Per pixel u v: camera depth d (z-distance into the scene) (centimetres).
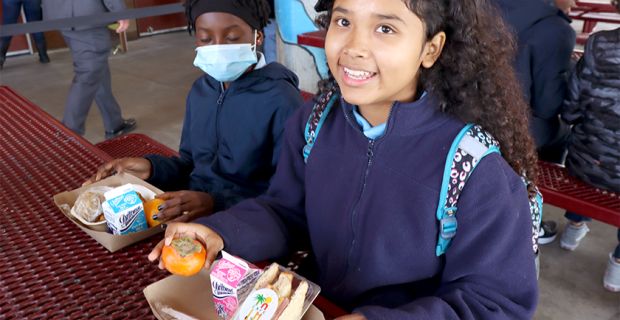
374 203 79
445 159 72
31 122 157
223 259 71
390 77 67
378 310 64
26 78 521
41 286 77
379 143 78
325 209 86
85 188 107
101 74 325
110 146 191
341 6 65
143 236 90
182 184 145
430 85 74
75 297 74
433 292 78
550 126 198
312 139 89
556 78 182
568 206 158
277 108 134
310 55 320
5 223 97
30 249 88
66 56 628
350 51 66
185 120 154
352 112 82
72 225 96
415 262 78
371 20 64
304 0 310
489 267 70
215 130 142
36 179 118
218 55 129
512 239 70
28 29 238
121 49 654
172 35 777
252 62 133
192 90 150
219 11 127
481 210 70
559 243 225
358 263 83
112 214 89
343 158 83
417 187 74
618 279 188
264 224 91
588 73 164
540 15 179
